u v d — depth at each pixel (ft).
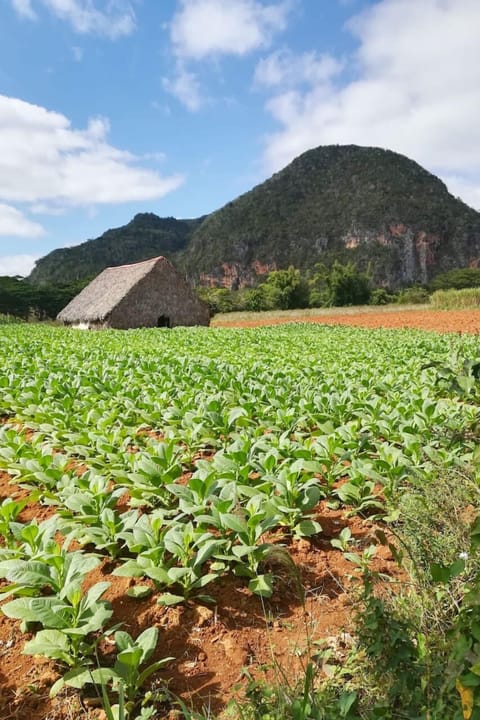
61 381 33.35
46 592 11.76
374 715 7.02
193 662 9.75
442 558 10.89
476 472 13.52
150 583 12.09
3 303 208.64
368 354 47.09
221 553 12.69
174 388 30.94
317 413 23.81
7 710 8.73
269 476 14.69
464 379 20.80
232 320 158.40
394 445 20.79
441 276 335.06
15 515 14.05
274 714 7.63
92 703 8.77
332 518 15.53
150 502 16.28
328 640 10.04
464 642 6.10
